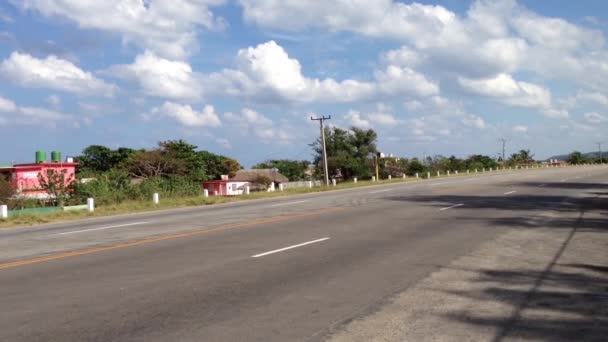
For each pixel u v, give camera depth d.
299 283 8.85
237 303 7.64
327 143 85.19
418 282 8.89
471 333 6.32
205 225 18.38
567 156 125.12
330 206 25.00
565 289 8.35
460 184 42.66
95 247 13.59
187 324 6.70
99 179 38.03
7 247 14.45
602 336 6.18
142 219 22.78
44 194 36.97
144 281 9.16
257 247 12.75
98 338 6.23
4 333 6.45
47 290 8.65
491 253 11.62
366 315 7.04
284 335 6.26
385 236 14.38
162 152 62.84
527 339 6.10
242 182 66.00
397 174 80.44
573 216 19.02
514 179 48.84
